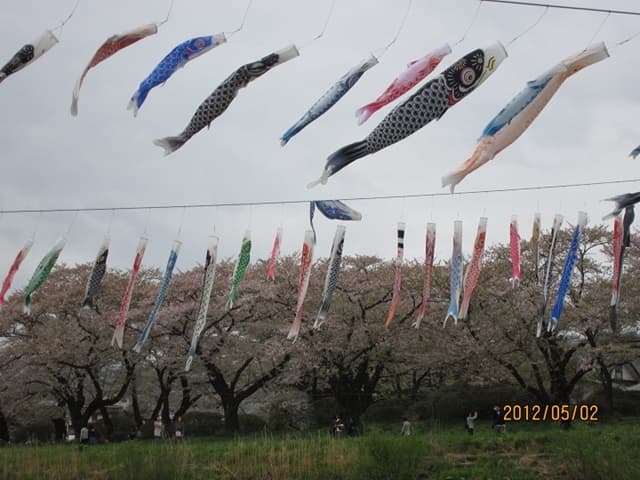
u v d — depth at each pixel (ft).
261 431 92.84
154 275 107.65
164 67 30.45
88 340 96.22
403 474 52.80
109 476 55.47
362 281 97.55
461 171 29.40
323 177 29.73
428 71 29.27
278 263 104.27
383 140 29.19
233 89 31.17
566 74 28.55
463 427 88.69
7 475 55.77
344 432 89.30
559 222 55.06
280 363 96.94
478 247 53.88
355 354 96.73
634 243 92.02
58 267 107.76
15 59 28.94
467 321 92.02
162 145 31.50
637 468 50.49
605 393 98.12
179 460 55.67
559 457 57.77
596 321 86.33
